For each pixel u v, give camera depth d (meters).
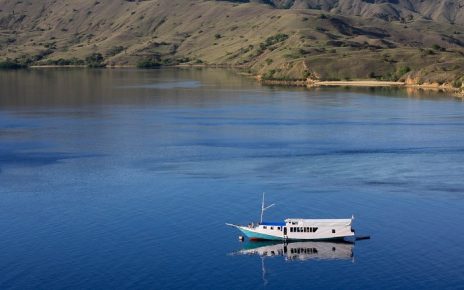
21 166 122.62
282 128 165.38
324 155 131.38
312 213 94.56
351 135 153.88
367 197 101.56
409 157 129.25
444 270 74.50
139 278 72.75
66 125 173.12
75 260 77.00
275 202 99.38
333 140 147.38
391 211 94.81
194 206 97.19
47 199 100.56
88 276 73.00
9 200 100.12
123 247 81.12
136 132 160.50
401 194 103.00
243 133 157.88
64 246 81.12
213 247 81.88
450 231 86.25
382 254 79.69
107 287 70.62
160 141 147.62
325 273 74.94
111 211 94.62
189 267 75.81
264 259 78.81
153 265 76.00
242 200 100.25
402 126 167.12
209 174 115.69
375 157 129.38
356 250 81.12
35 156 131.38
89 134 157.75
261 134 156.25
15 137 153.62
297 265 77.19
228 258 78.62
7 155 132.50
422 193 103.38
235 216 93.00
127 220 90.75
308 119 181.12
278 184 109.00
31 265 75.62
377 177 113.38
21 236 84.56
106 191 105.00
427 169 118.94
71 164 124.12
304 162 125.19
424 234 85.38
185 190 105.31
